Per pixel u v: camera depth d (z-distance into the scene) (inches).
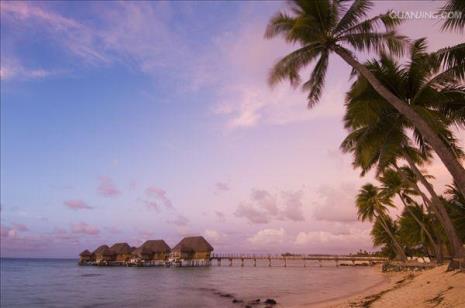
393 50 615.5
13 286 1966.0
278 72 647.1
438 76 621.3
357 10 608.4
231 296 1304.1
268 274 2856.8
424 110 683.4
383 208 2020.2
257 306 1007.6
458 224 988.6
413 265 1662.2
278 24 658.2
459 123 716.7
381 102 707.4
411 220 1969.7
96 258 4685.0
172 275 2829.7
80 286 1925.4
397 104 527.2
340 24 620.1
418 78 693.9
